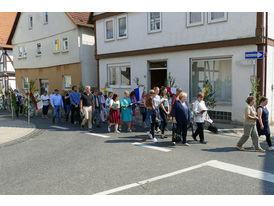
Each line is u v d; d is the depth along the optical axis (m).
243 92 11.80
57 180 5.34
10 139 9.55
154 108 8.95
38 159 6.92
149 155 7.10
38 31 24.44
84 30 20.66
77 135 10.18
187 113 8.26
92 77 21.23
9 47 33.06
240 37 11.70
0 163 6.64
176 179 5.29
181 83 14.07
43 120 15.05
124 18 16.70
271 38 11.78
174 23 14.04
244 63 10.67
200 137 8.57
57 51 22.42
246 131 7.44
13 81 33.94
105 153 7.38
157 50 14.94
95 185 5.04
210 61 13.08
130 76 16.86
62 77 22.39
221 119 12.74
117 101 10.64
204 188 4.83
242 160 6.57
